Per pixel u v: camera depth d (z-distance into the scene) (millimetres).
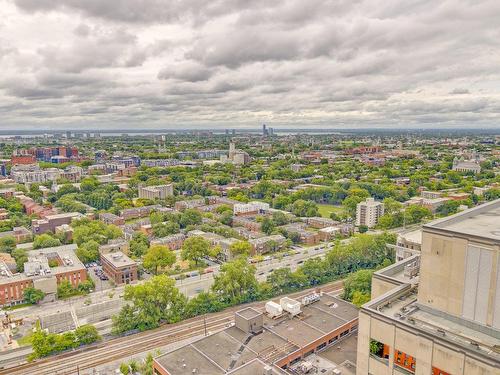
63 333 140000
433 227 61344
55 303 175875
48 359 130125
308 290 183625
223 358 102438
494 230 62094
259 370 88312
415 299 70125
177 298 156250
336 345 113938
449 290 59656
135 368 120625
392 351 61312
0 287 171125
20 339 145125
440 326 58906
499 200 80062
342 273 199875
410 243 167000
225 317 156750
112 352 133750
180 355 104250
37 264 188875
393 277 86812
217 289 166875
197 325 150875
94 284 193250
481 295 55906
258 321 116188
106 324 154875
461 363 53062
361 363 66438
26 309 169750
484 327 56031
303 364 100625
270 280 180250
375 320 63281
